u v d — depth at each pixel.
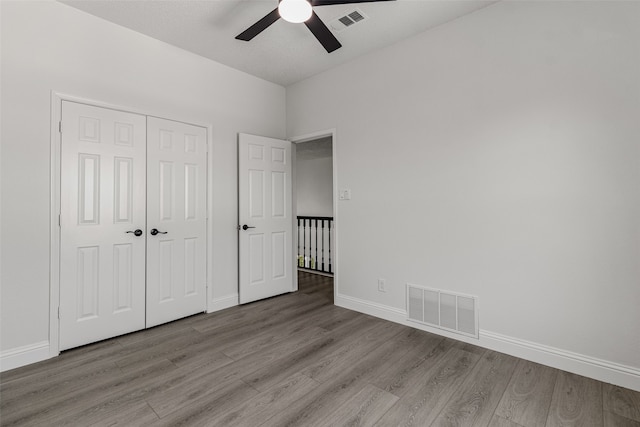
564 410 1.69
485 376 2.04
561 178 2.10
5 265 2.15
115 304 2.64
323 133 3.60
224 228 3.42
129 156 2.72
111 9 2.47
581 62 2.02
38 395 1.83
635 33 1.85
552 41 2.13
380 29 2.73
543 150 2.17
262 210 3.71
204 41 2.94
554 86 2.12
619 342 1.92
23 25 2.23
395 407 1.73
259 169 3.68
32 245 2.25
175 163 3.02
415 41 2.83
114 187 2.64
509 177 2.31
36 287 2.26
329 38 2.24
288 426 1.58
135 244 2.76
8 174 2.16
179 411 1.69
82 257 2.48
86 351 2.40
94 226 2.53
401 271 2.95
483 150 2.43
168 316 2.97
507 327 2.34
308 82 3.77
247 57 3.26
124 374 2.07
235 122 3.52
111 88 2.63
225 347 2.47
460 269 2.57
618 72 1.90
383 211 3.07
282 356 2.32
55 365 2.19
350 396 1.83
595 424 1.58
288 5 1.88
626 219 1.89
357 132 3.28
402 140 2.92
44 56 2.31
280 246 3.92
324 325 2.93
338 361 2.24
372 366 2.17
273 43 2.98
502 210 2.35
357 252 3.30
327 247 5.25
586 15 2.00
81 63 2.48
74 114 2.44
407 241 2.90
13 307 2.17
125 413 1.67
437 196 2.69
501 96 2.34
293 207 4.13
